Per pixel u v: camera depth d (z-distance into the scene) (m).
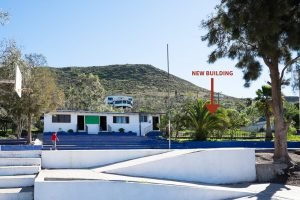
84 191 15.63
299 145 32.38
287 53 22.44
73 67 146.50
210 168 19.09
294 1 19.50
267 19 18.73
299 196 16.03
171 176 18.61
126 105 85.31
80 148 31.27
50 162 19.34
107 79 140.12
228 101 100.12
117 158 20.11
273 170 19.91
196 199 16.36
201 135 38.16
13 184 16.52
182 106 43.91
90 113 44.09
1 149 23.14
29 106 35.34
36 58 36.12
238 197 16.30
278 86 22.05
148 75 143.75
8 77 30.92
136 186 16.09
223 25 21.25
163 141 37.66
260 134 46.47
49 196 15.29
